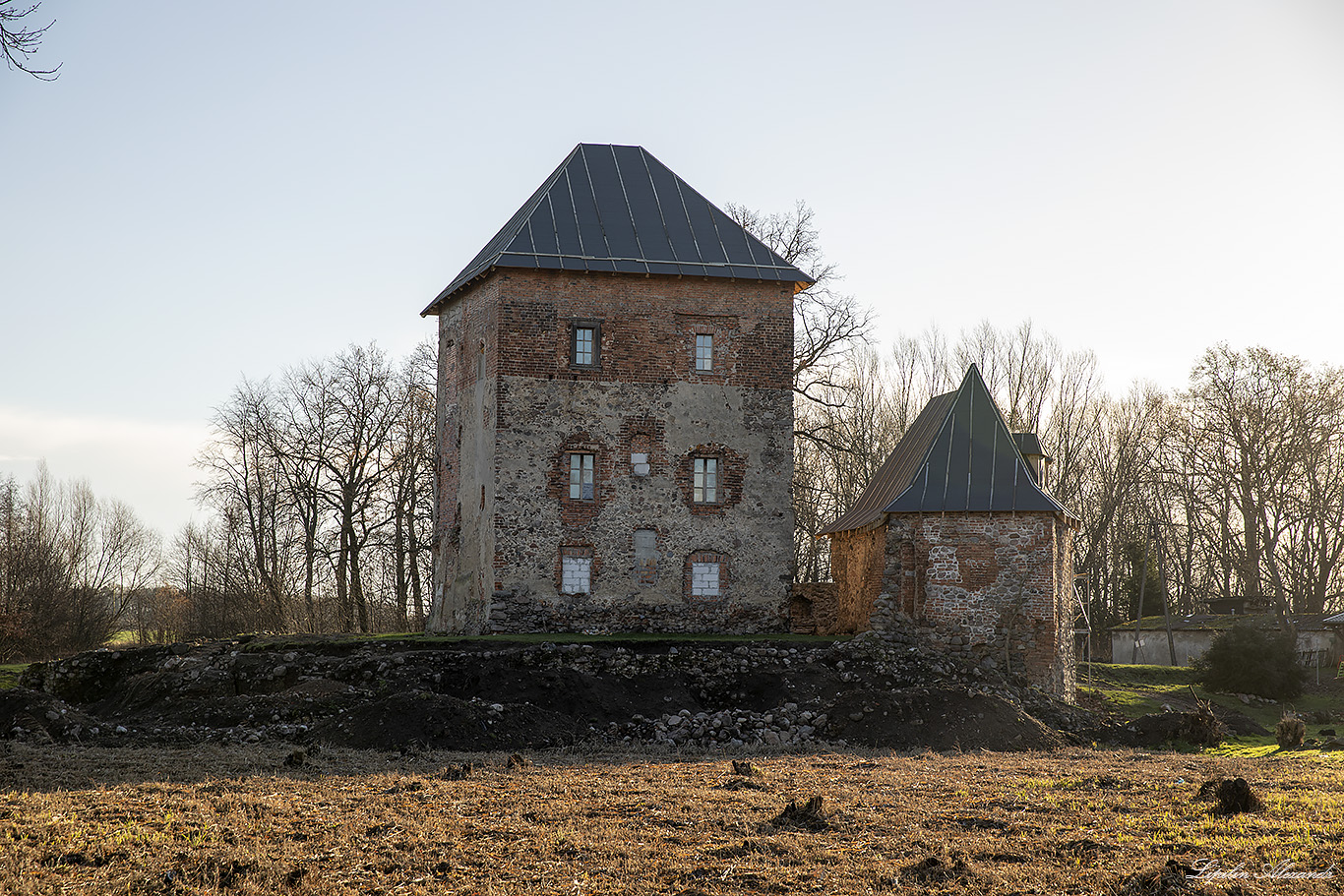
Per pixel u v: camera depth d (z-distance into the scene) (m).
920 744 24.52
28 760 20.62
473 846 13.49
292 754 20.06
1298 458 54.72
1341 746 26.33
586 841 13.64
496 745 23.25
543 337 34.34
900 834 14.01
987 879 11.85
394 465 54.66
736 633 34.28
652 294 35.12
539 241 34.81
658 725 25.48
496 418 33.81
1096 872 11.98
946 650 31.31
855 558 36.00
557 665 28.22
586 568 33.94
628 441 34.56
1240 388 54.81
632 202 37.09
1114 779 17.92
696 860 12.86
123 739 24.34
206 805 15.71
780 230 51.38
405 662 28.27
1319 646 52.25
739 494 35.03
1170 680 43.78
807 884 11.92
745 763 19.36
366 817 14.91
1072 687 34.75
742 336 35.59
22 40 11.14
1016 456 33.00
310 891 11.73
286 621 54.25
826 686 27.81
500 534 33.44
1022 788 17.34
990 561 31.58
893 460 38.34
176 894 11.65
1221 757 23.27
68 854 13.01
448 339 39.03
